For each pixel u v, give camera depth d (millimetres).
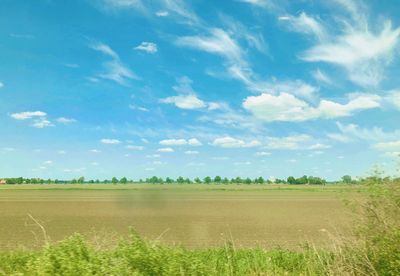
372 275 10148
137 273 8117
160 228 29078
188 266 9062
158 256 8820
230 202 66562
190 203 63562
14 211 45750
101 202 65000
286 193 117375
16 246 18797
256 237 24547
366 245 10789
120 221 34281
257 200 74000
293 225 31828
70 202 65062
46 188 179000
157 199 36562
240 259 13734
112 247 10625
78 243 9352
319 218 37656
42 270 8180
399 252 9594
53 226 30047
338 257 11297
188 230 27969
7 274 9328
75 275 8023
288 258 13930
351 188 11492
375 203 10984
